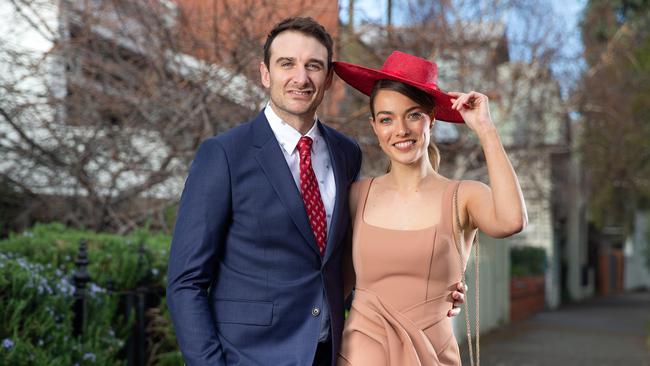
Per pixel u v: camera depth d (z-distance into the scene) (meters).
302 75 2.92
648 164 15.52
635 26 16.03
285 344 2.80
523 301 16.53
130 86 6.98
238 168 2.83
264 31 6.68
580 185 17.62
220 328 2.78
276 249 2.83
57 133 6.94
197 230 2.75
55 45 6.77
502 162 2.77
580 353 10.64
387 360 2.89
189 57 7.14
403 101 2.94
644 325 15.15
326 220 2.98
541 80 10.27
